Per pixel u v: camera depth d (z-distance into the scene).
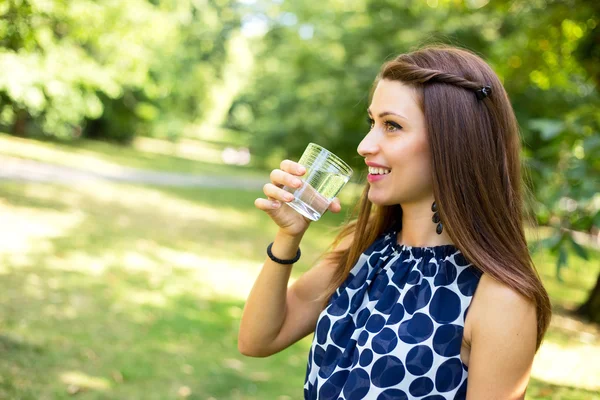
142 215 10.59
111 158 20.02
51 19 9.23
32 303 4.93
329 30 16.23
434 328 1.24
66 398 3.43
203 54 29.77
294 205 1.37
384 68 1.35
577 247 4.09
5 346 3.97
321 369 1.36
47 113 15.38
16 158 14.77
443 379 1.22
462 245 1.23
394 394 1.23
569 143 4.79
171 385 3.82
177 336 4.77
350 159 15.29
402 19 14.05
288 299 1.54
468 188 1.25
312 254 9.42
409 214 1.36
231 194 16.55
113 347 4.31
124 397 3.56
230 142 44.28
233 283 6.85
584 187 4.21
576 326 6.33
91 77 11.11
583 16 6.88
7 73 9.24
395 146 1.29
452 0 9.35
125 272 6.49
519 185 1.32
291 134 17.28
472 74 1.28
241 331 1.50
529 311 1.20
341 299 1.39
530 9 7.76
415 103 1.28
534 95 11.27
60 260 6.48
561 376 4.44
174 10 21.39
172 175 18.91
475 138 1.25
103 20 10.48
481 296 1.23
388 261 1.38
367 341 1.28
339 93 14.52
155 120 26.05
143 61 12.91
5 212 8.50
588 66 7.38
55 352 4.04
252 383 4.03
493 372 1.19
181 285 6.38
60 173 13.95
